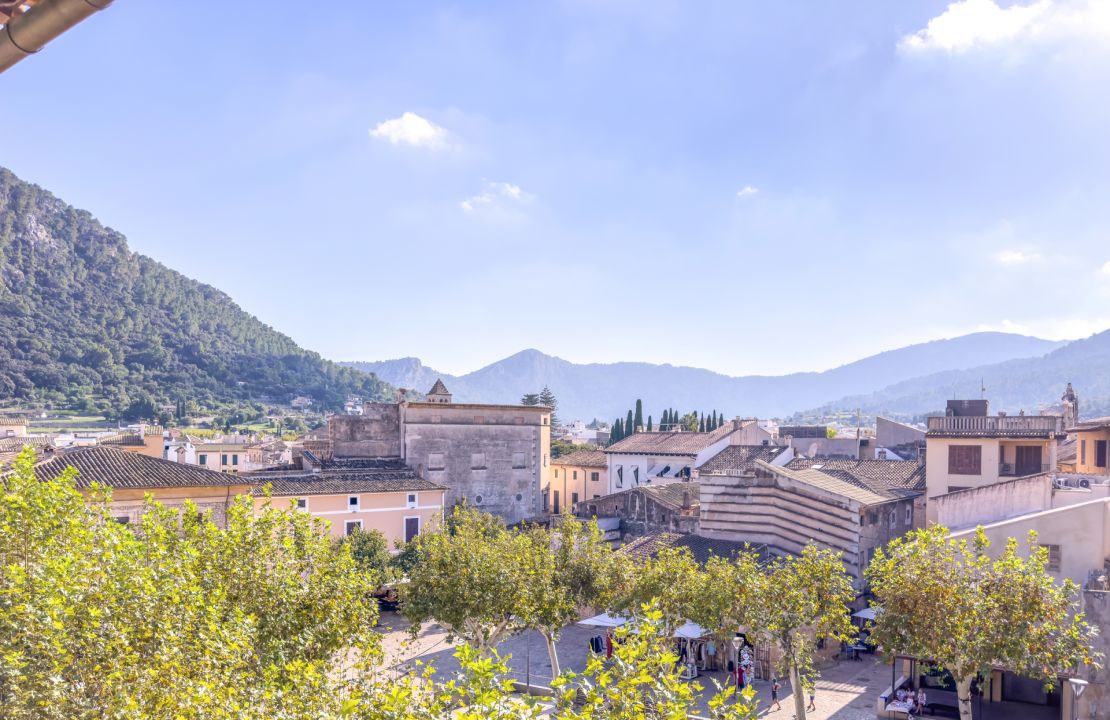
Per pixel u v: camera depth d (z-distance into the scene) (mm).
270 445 140875
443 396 88688
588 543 41062
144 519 23938
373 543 61094
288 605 23031
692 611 35594
